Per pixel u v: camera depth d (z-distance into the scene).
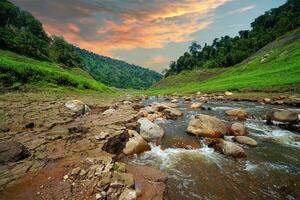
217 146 12.52
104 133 12.12
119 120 16.06
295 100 28.52
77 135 12.07
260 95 36.78
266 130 16.47
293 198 7.86
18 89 36.59
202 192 8.16
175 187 8.47
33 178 7.66
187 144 13.34
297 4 141.00
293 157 11.41
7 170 8.13
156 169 9.59
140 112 20.34
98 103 28.53
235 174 9.59
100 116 17.75
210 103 32.75
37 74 43.91
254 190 8.34
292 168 10.16
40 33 132.25
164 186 8.05
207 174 9.57
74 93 46.41
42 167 8.44
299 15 119.62
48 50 114.62
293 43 73.62
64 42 127.38
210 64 133.88
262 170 9.97
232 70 88.00
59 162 8.88
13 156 8.83
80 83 55.06
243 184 8.77
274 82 42.53
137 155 11.66
